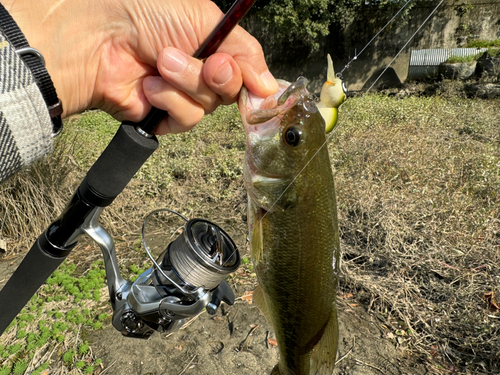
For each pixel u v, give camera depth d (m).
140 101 0.23
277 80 0.27
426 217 0.80
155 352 0.55
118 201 0.99
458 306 0.60
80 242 0.85
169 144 1.44
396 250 0.70
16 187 0.85
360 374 0.51
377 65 3.13
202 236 0.30
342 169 1.05
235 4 0.20
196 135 1.57
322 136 0.25
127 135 0.22
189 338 0.57
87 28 0.20
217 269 0.29
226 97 0.23
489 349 0.53
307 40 3.00
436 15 3.00
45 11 0.19
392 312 0.61
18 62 0.15
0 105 0.15
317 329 0.28
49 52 0.20
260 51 0.23
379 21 3.04
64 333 0.59
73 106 0.22
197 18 0.22
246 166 0.27
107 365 0.54
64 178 0.94
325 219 0.26
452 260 0.68
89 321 0.61
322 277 0.27
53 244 0.24
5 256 0.81
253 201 0.28
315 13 2.87
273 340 0.56
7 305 0.26
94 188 0.23
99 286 0.69
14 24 0.15
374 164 1.05
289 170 0.25
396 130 1.41
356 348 0.55
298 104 0.24
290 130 0.25
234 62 0.22
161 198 1.05
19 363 0.54
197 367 0.53
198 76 0.22
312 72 3.21
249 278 0.71
